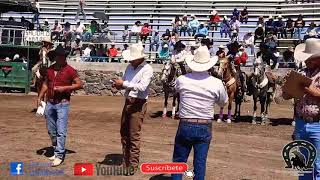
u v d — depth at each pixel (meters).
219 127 16.16
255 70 17.00
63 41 30.03
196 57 7.06
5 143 11.59
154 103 22.41
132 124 8.85
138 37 30.50
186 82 7.02
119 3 38.97
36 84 16.09
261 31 28.06
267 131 15.54
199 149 7.01
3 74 26.06
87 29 31.44
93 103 22.25
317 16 33.84
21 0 27.73
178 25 31.31
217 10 36.44
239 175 9.45
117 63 26.97
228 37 30.83
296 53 7.00
